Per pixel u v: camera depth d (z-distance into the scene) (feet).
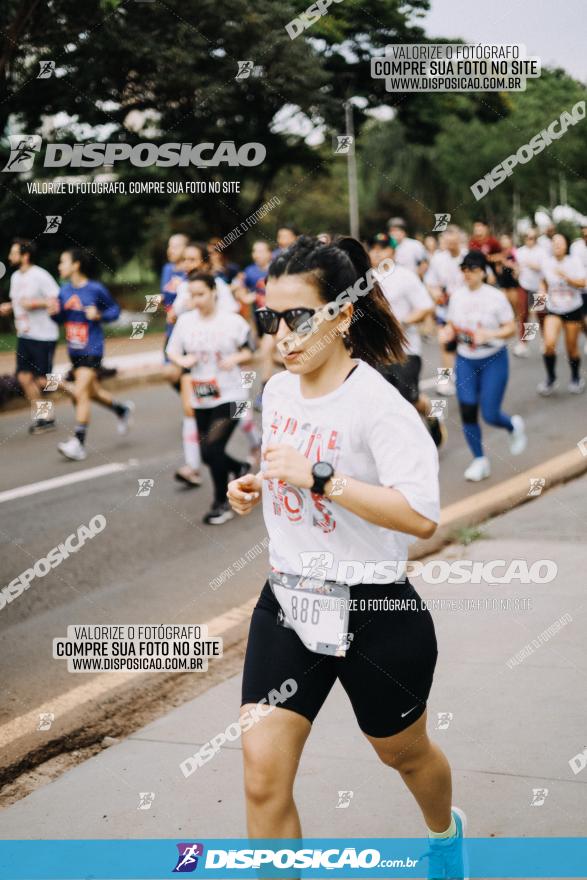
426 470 6.78
